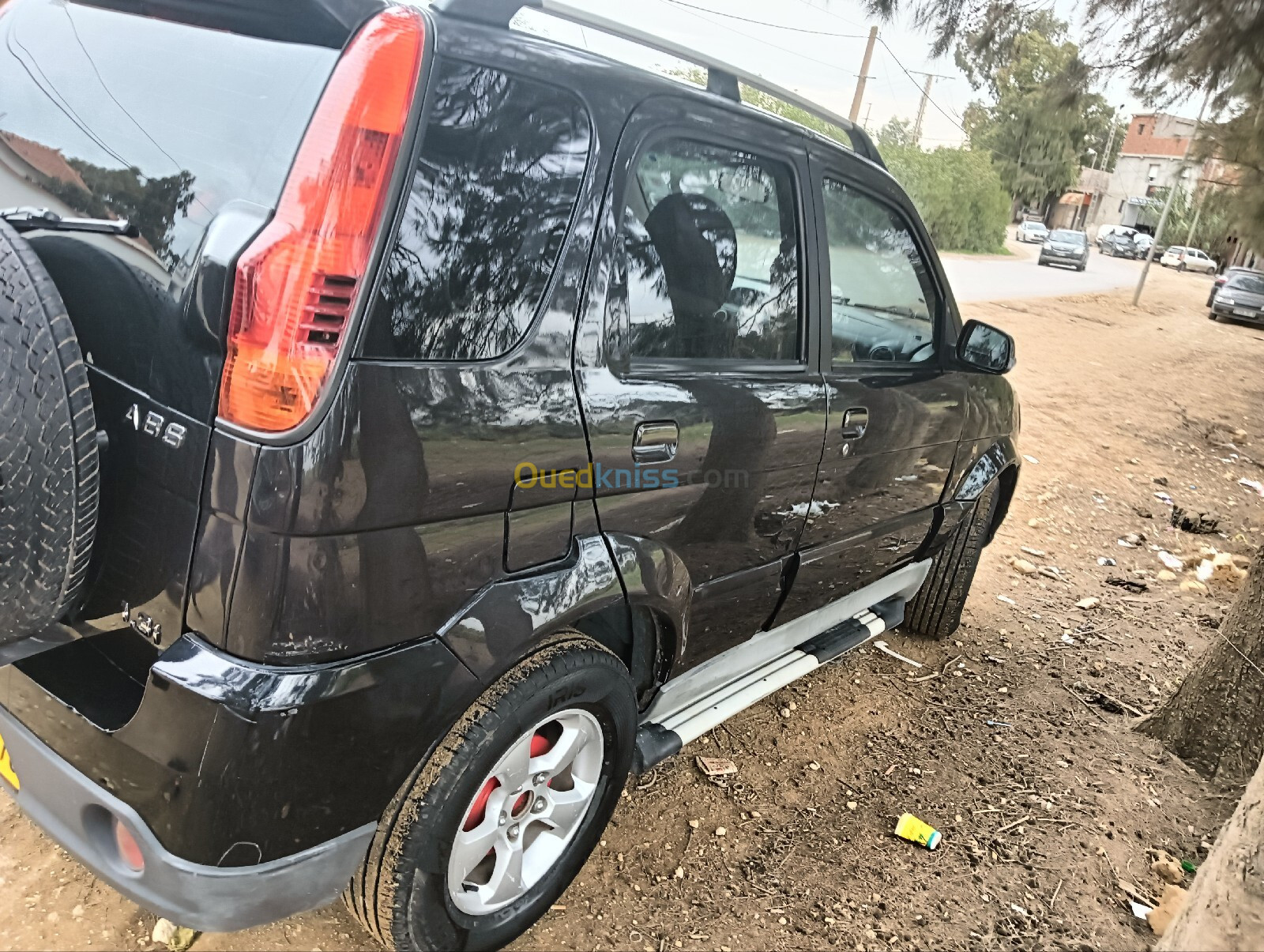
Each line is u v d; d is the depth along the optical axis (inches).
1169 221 1739.7
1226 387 550.9
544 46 69.1
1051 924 98.3
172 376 58.2
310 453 54.8
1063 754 132.6
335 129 55.2
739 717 131.3
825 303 104.0
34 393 55.8
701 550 89.9
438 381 60.8
